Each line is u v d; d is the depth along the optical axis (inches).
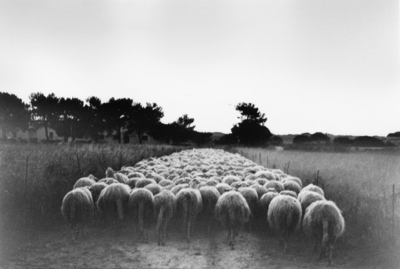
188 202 421.1
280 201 394.0
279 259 364.8
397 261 349.1
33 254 367.6
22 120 2928.2
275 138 3430.1
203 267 340.5
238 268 339.6
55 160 782.5
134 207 424.8
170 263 348.2
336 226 351.3
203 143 3484.3
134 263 346.9
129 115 3344.0
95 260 353.7
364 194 585.9
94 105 3218.5
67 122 3070.9
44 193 522.3
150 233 443.5
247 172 687.1
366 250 384.2
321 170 883.4
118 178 570.6
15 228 438.3
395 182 687.7
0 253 364.8
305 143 2316.7
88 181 521.7
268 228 454.6
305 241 423.5
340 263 353.4
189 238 425.4
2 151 982.4
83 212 414.3
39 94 2970.0
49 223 465.1
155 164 874.1
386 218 446.9
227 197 409.1
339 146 2020.2
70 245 396.2
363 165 989.2
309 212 366.9
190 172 725.9
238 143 3159.5
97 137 3270.2
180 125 3523.6
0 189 507.5
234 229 402.9
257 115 3196.4
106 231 447.5
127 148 1424.7
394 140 2443.4
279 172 728.3
